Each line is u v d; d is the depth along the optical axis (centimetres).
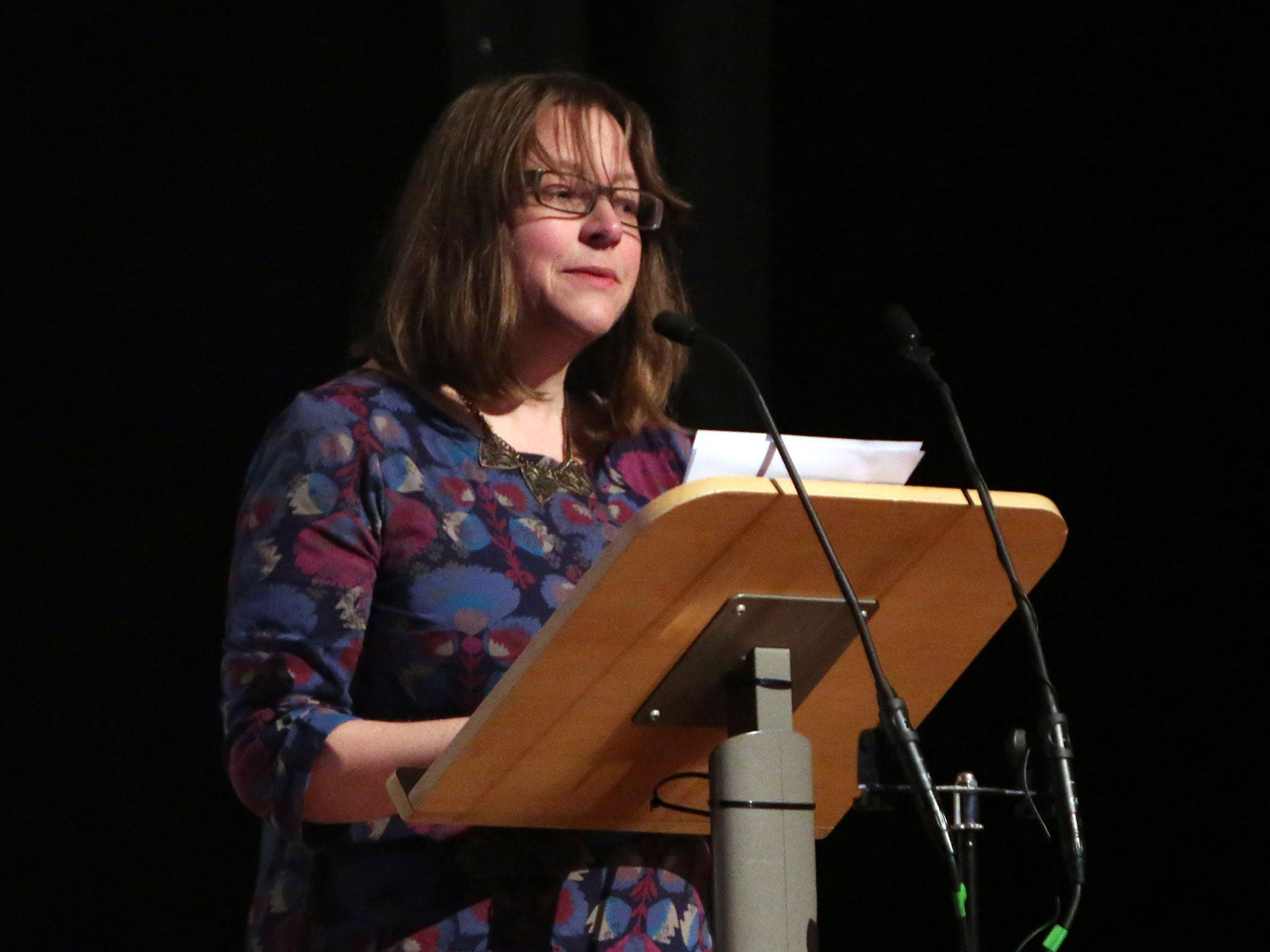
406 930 607
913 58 1412
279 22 1340
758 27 1402
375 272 779
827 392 1395
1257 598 1267
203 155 1316
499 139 722
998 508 523
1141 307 1326
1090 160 1354
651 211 756
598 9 1377
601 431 750
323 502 635
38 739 1252
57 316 1287
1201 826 1264
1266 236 1285
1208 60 1310
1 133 1285
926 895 1329
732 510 482
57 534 1272
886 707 508
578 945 616
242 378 1306
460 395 695
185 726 1273
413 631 638
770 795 518
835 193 1420
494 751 537
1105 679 1304
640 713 546
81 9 1300
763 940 506
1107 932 1280
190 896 1260
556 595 656
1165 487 1305
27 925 1231
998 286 1376
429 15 1360
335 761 576
